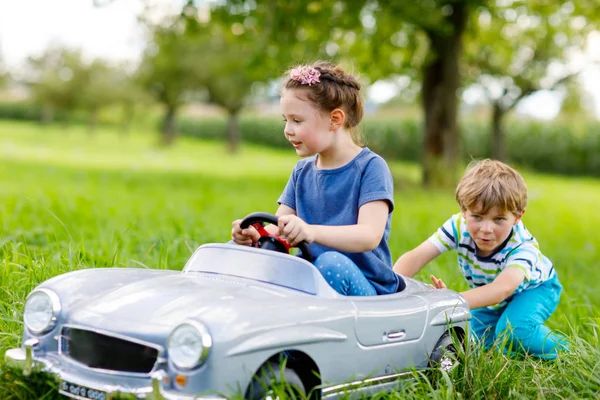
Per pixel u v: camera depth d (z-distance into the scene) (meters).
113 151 37.81
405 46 18.52
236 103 44.72
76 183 16.98
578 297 6.16
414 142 40.91
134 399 2.77
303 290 3.27
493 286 4.19
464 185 4.29
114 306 3.01
